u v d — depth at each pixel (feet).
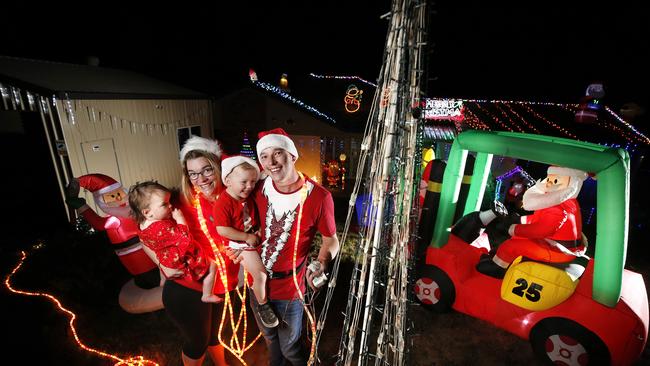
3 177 30.17
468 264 12.68
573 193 10.19
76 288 14.70
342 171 36.14
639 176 26.37
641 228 23.81
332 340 11.59
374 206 5.03
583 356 9.90
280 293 7.48
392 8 4.40
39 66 26.50
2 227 22.27
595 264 9.55
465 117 37.09
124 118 26.55
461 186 13.74
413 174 4.76
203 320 7.93
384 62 4.66
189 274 7.43
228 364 10.53
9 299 13.91
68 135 22.35
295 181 6.93
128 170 27.32
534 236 10.85
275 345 8.36
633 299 10.04
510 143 10.53
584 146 9.66
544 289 10.56
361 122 37.58
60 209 23.34
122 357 11.07
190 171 7.38
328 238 7.47
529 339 11.19
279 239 7.02
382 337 5.36
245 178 6.61
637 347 9.38
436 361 11.19
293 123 35.76
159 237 7.18
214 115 37.45
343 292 14.58
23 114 22.00
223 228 6.89
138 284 13.00
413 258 5.48
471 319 13.01
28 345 11.53
